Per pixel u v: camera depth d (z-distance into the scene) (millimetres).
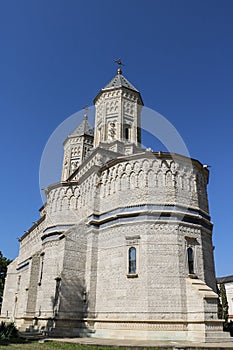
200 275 22828
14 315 40156
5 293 46031
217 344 17719
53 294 26688
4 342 18469
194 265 22938
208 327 19547
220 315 39562
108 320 22047
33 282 30812
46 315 25938
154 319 20484
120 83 37156
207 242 25094
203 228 24844
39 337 21859
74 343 17859
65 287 24031
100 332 21938
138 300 21312
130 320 21000
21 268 43188
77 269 25109
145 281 21547
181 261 22406
